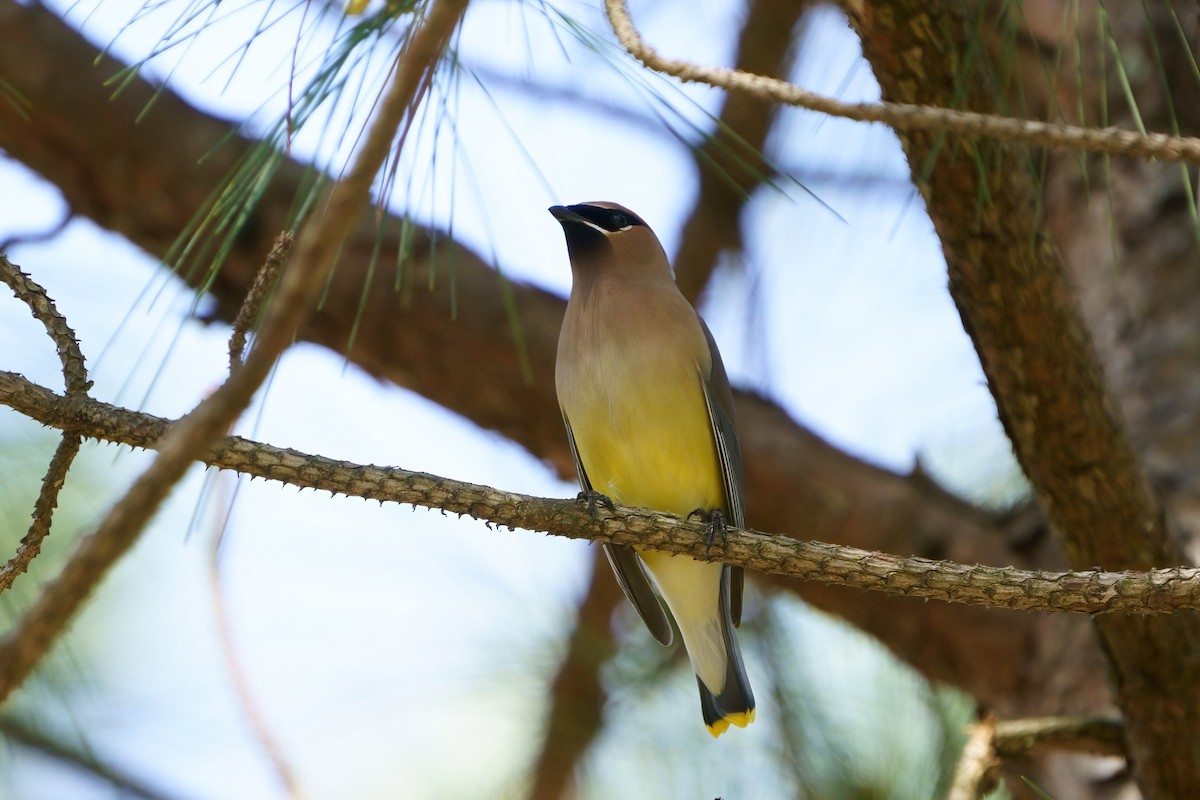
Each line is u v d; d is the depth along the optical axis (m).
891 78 7.21
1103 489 7.99
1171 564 8.18
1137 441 9.61
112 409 6.18
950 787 9.34
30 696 9.02
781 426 10.89
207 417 4.14
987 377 8.11
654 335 9.91
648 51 6.30
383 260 10.57
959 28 7.02
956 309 8.05
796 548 7.11
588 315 10.09
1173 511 9.11
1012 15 7.11
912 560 6.88
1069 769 9.17
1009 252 7.46
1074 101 10.04
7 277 6.27
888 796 9.71
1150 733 8.15
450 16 4.41
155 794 9.38
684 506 10.14
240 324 6.25
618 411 9.88
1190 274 9.98
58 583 4.05
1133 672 8.09
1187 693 7.94
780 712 10.16
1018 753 8.24
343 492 6.66
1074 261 10.59
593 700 10.99
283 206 10.38
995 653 9.77
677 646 11.30
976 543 10.25
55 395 6.17
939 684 10.05
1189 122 10.00
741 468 10.23
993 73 7.41
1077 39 6.93
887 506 10.47
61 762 9.12
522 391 10.84
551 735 10.97
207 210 10.48
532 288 11.10
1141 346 9.94
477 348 10.73
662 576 10.23
